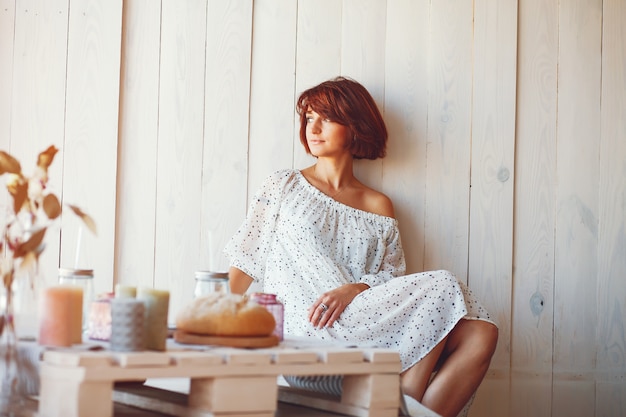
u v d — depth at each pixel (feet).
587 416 9.64
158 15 9.06
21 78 8.66
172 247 9.02
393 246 8.95
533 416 9.54
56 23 8.75
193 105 9.11
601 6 9.84
